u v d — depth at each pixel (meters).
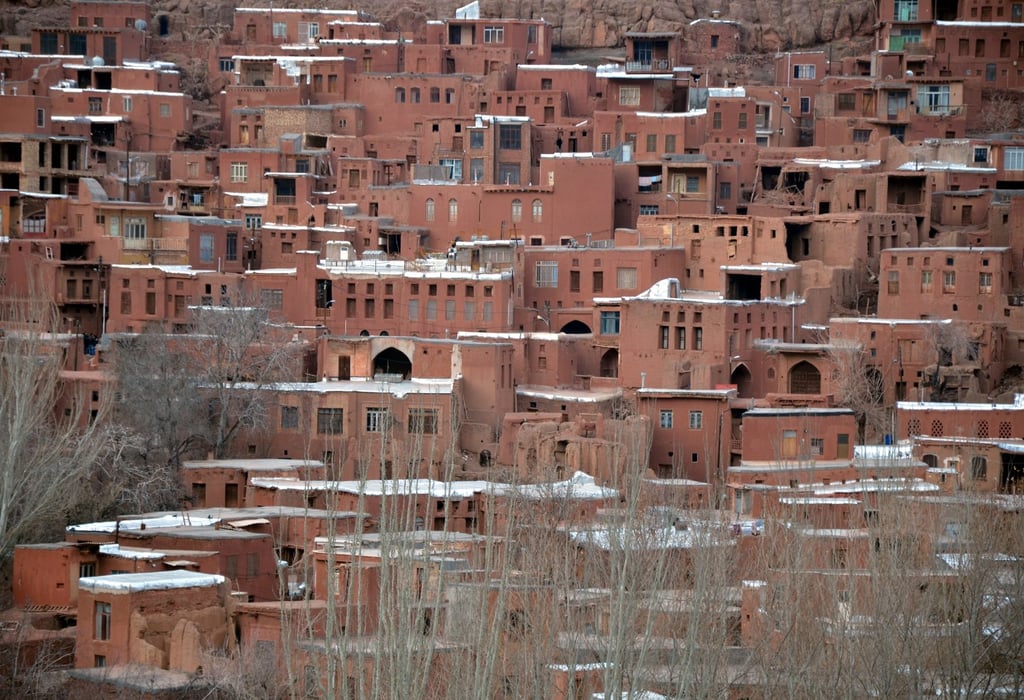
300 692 167.75
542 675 183.00
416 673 158.75
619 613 181.62
